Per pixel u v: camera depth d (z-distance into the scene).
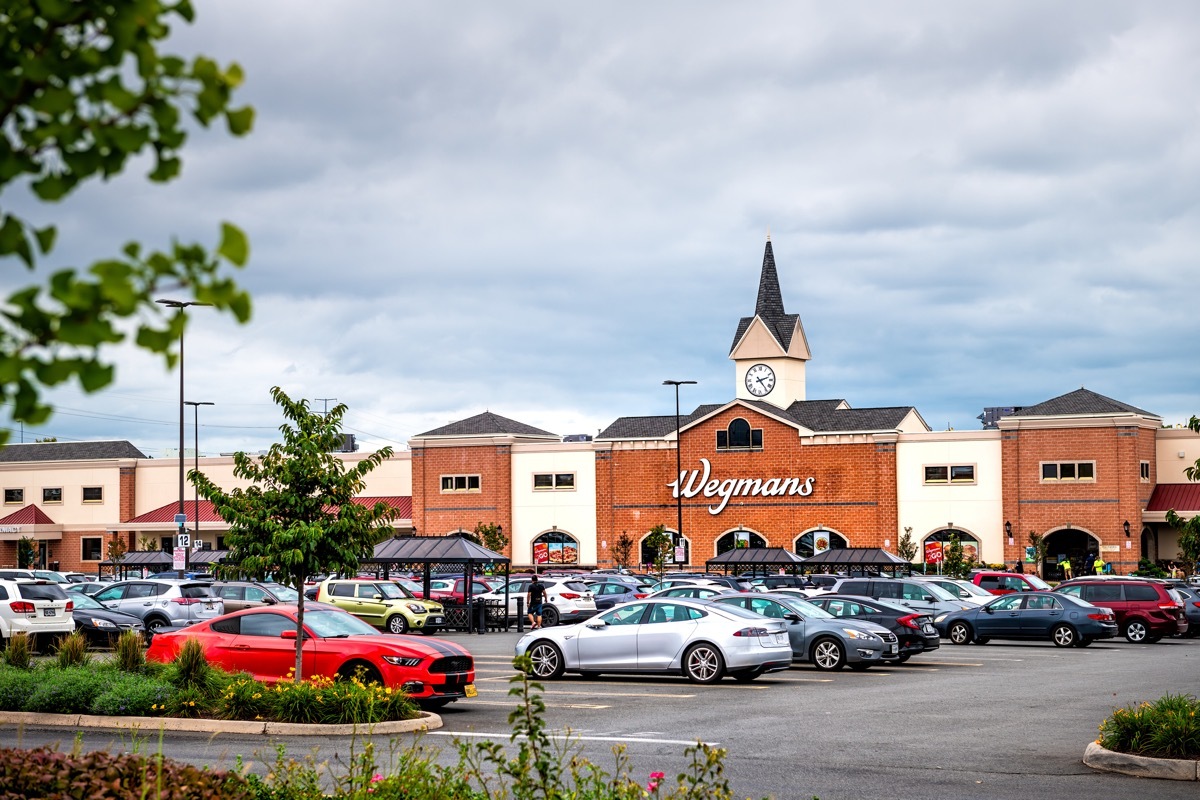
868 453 66.75
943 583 41.00
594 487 72.12
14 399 3.21
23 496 81.56
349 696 17.12
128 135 3.33
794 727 17.20
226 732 16.73
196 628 20.98
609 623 24.83
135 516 78.75
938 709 19.41
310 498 18.89
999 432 64.44
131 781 7.96
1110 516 61.84
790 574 54.22
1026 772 13.48
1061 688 22.80
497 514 73.38
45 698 17.91
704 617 24.33
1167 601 37.75
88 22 3.49
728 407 69.69
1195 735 13.49
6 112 3.44
